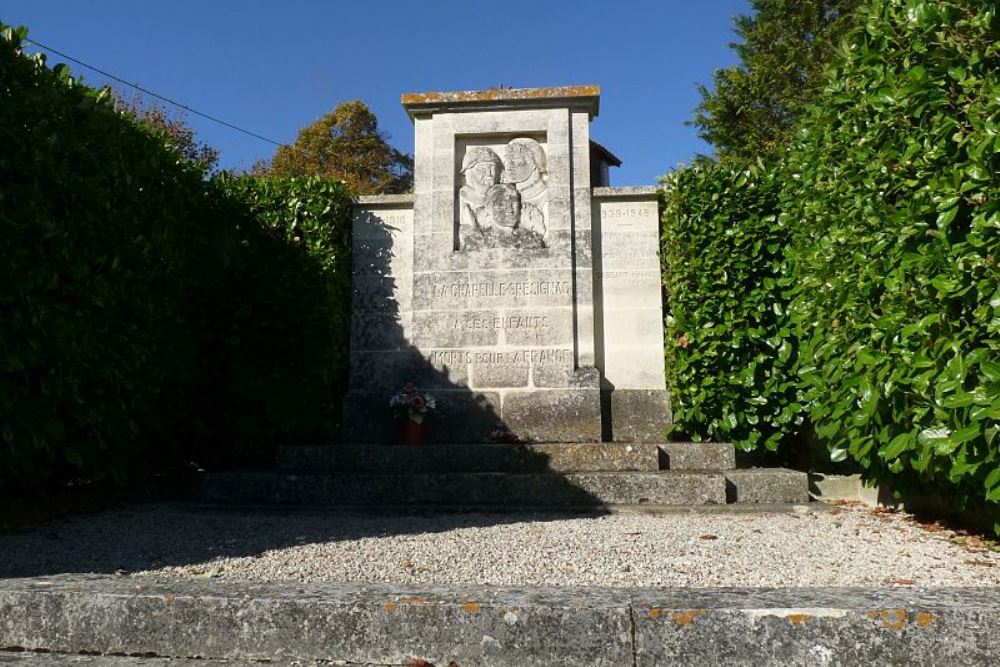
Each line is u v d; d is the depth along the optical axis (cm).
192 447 808
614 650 260
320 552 459
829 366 561
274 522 592
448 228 890
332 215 875
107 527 560
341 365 876
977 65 421
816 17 2330
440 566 417
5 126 532
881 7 505
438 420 856
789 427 774
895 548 458
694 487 655
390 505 670
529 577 391
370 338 891
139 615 287
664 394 848
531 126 905
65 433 583
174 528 557
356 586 301
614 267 886
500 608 268
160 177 729
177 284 747
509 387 857
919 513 582
